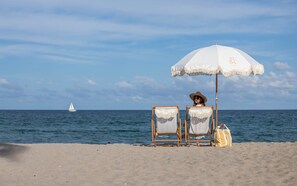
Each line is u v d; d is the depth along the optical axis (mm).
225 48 10133
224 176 6430
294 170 6754
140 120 57438
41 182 6156
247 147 9477
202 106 10078
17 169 7184
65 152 9125
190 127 10211
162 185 5895
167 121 10234
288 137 26938
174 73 10352
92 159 8211
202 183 5965
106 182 6145
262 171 6738
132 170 7047
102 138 26828
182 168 7141
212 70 9633
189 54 10375
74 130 34719
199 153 8750
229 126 39906
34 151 9234
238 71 9672
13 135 28750
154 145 10375
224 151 8906
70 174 6766
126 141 24469
